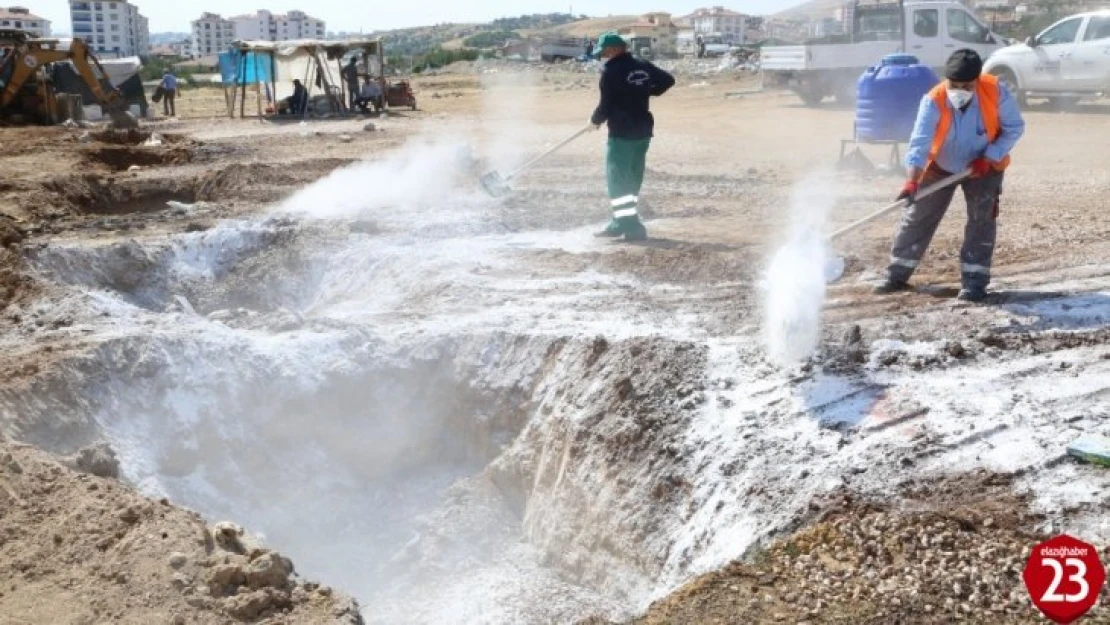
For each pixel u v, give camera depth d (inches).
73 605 180.7
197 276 426.6
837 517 198.1
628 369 279.1
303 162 642.8
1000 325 281.1
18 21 4463.6
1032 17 1357.0
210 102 1669.5
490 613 250.7
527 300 344.8
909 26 966.4
